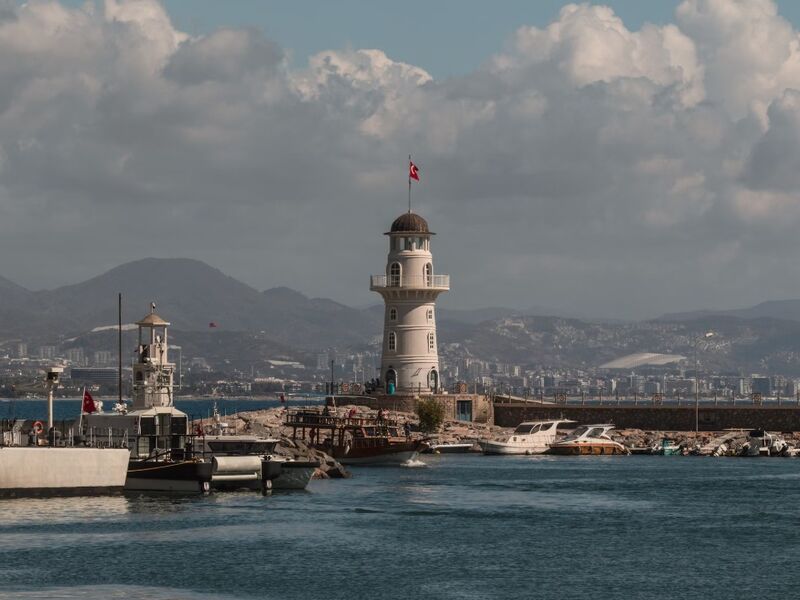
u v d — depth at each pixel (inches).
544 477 7647.6
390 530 5187.0
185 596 3892.7
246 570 4288.9
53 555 4431.6
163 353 6461.6
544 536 5098.4
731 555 4697.3
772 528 5364.2
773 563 4539.9
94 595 3863.2
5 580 4042.8
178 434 6284.5
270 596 3932.1
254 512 5605.3
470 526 5344.5
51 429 5989.2
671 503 6245.1
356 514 5639.8
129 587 3981.3
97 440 6225.4
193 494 6087.6
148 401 6382.9
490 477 7632.9
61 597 3826.3
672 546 4884.4
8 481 5447.8
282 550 4655.5
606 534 5167.3
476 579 4222.4
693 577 4284.0
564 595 4005.9
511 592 4035.4
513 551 4739.2
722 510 5969.5
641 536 5123.0
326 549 4699.8
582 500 6348.4
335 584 4111.7
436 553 4670.3
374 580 4180.6
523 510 5900.6
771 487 7081.7
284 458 6889.8
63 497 5615.2
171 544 4712.1
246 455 6505.9
